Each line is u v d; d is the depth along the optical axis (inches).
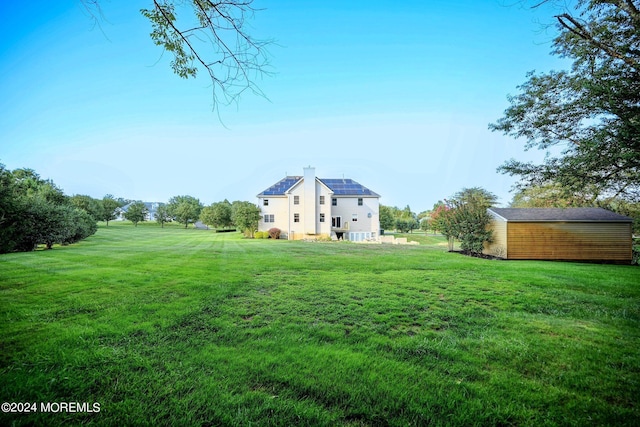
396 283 275.4
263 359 121.0
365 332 156.3
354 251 598.5
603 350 134.6
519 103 427.2
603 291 257.3
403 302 212.1
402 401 93.5
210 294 225.9
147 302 201.6
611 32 285.4
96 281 265.3
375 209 1289.4
